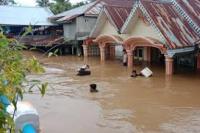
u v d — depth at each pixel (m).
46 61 31.27
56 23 41.62
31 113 8.55
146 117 13.36
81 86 19.64
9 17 43.78
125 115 13.63
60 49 37.69
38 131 8.75
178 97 16.67
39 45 35.50
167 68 22.53
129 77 22.38
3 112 2.92
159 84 19.88
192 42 22.83
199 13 24.34
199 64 24.22
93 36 33.16
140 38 24.19
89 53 35.31
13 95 3.23
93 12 36.31
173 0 24.88
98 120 12.92
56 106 14.97
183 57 26.22
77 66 27.94
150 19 23.42
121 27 28.78
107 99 16.39
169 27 23.14
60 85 19.92
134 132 11.60
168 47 21.94
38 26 43.47
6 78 3.18
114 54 33.88
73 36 37.03
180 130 11.80
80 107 14.86
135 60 30.17
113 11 30.16
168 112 14.05
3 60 3.23
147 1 24.62
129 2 40.09
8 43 3.30
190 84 19.70
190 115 13.59
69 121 12.78
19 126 8.24
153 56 29.30
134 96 17.00
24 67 3.42
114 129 11.90
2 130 2.96
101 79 21.84
